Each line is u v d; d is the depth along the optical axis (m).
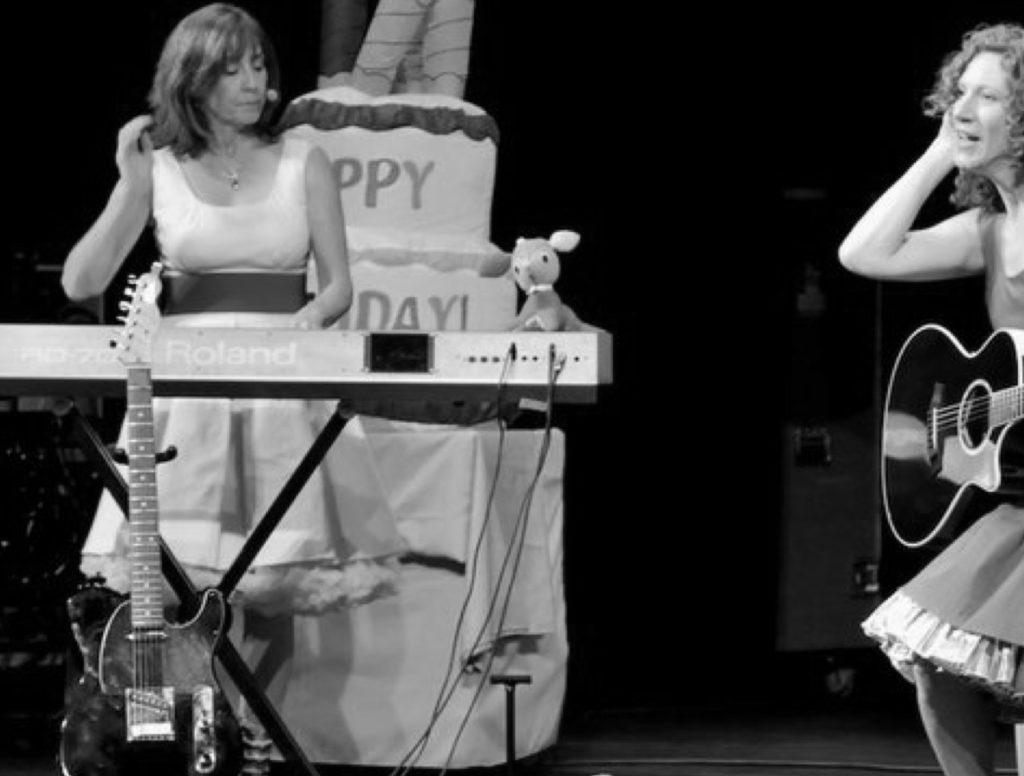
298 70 16.50
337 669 12.27
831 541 17.08
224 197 10.50
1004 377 8.62
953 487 8.95
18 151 16.00
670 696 16.66
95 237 10.48
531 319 12.18
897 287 17.22
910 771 13.18
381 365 9.30
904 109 17.08
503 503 12.39
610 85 17.09
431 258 12.90
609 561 17.47
